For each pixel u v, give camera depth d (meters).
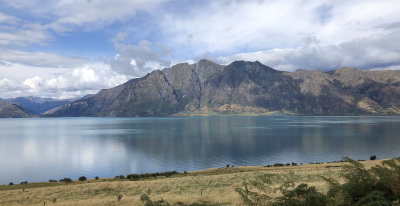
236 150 154.00
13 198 34.69
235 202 22.88
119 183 42.84
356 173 16.14
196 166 113.00
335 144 167.62
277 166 78.56
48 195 36.19
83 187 40.28
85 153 148.38
